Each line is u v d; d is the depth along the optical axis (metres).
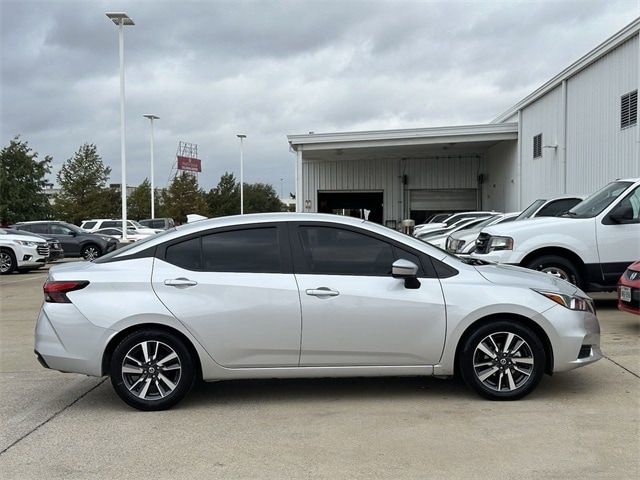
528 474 3.69
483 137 28.62
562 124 21.12
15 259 18.23
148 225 33.59
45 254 18.95
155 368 5.00
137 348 4.97
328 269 5.08
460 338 5.05
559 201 11.46
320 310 4.95
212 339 4.95
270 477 3.72
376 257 5.15
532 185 25.45
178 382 5.00
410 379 5.84
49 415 5.00
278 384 5.76
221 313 4.94
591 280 8.84
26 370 6.57
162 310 4.91
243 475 3.76
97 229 30.52
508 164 29.69
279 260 5.09
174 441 4.35
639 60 15.53
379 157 37.19
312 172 38.69
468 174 36.41
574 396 5.19
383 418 4.75
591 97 18.77
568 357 5.06
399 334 4.99
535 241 8.87
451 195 36.88
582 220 8.92
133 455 4.11
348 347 4.99
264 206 94.06
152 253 5.14
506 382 5.09
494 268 5.47
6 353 7.42
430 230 19.88
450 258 5.25
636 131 15.71
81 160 46.62
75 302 4.95
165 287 4.98
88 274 5.05
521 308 4.99
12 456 4.12
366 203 39.19
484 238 9.55
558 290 5.16
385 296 4.98
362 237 5.19
